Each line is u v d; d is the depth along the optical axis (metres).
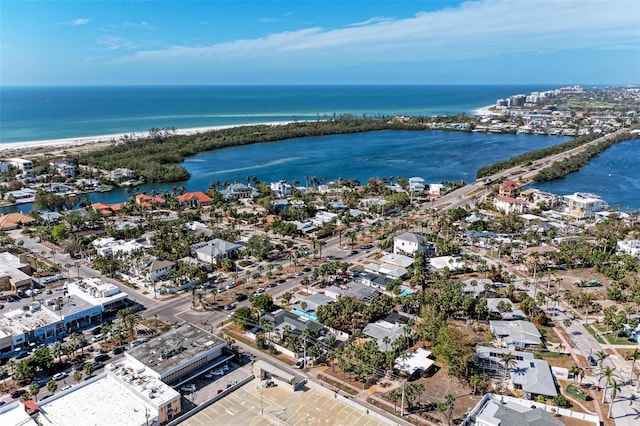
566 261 184.62
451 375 110.88
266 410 99.88
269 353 126.06
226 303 155.38
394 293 158.50
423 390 108.31
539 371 112.38
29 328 130.38
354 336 131.38
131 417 94.88
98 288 153.50
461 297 143.38
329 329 135.38
